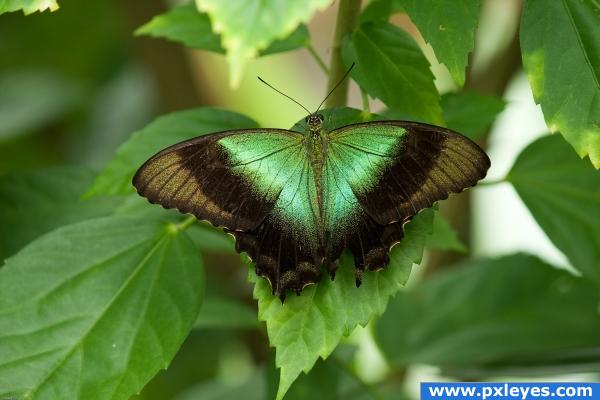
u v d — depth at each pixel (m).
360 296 0.55
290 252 0.56
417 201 0.56
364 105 0.57
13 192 0.63
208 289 0.70
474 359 0.65
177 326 0.57
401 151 0.56
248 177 0.57
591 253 0.60
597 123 0.54
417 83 0.56
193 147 0.57
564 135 0.54
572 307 0.66
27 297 0.57
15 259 0.57
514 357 0.64
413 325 0.67
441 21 0.54
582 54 0.54
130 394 0.56
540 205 0.61
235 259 0.73
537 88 0.54
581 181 0.60
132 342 0.57
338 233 0.56
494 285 0.67
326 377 0.62
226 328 0.73
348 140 0.57
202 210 0.57
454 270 0.68
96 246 0.58
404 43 0.56
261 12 0.50
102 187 0.59
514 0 0.70
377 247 0.55
